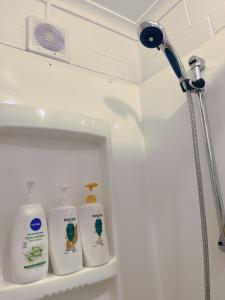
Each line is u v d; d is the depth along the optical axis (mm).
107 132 834
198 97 794
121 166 913
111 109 949
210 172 722
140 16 1064
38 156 720
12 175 664
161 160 938
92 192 771
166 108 945
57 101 813
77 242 670
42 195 700
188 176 835
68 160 774
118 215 854
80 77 899
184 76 761
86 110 877
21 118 658
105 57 1010
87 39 979
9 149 674
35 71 791
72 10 956
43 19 866
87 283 646
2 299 538
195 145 753
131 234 870
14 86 735
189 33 917
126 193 898
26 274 571
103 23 1043
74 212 688
